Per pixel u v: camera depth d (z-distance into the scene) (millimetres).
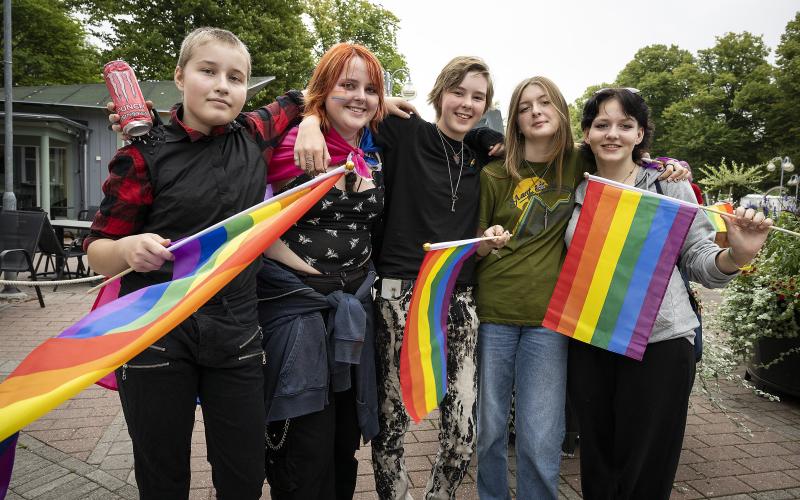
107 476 2941
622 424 2262
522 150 2527
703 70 44125
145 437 1747
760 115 37750
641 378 2203
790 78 35000
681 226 2178
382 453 2416
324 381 2092
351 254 2225
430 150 2395
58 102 16594
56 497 2742
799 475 3088
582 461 2428
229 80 1825
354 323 2111
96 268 1755
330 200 2139
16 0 20875
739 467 3178
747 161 38719
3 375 4277
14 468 3008
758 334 4117
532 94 2383
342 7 31219
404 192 2354
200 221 1793
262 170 1983
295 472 2145
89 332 1556
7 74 9859
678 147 40469
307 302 2115
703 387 3535
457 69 2340
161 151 1762
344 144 2221
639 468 2209
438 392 2268
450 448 2367
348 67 2119
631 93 2316
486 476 2469
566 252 2484
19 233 6891
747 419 3906
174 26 19953
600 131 2352
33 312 6488
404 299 2320
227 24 20219
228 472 1879
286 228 1760
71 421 3633
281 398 2039
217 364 1800
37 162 15789
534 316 2359
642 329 2166
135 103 1714
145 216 1800
